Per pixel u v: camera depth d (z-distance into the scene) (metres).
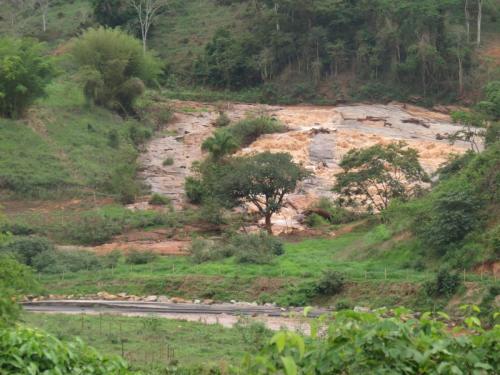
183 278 44.03
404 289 38.53
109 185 71.38
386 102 99.38
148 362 23.64
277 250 50.22
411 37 100.56
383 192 59.28
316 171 74.75
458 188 44.75
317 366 8.69
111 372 10.96
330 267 44.19
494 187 43.69
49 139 78.00
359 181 59.00
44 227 59.69
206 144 67.56
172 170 77.81
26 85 79.00
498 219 41.56
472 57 101.69
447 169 59.72
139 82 90.50
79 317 34.41
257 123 85.62
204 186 66.25
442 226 41.97
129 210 65.31
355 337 8.73
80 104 88.31
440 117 94.69
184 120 93.38
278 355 8.55
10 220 60.88
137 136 85.12
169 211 65.44
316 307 39.62
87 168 74.00
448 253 41.12
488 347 8.80
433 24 100.06
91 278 45.91
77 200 68.50
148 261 50.41
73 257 50.00
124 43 93.88
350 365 8.70
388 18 102.00
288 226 60.97
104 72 90.50
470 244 40.62
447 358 8.70
